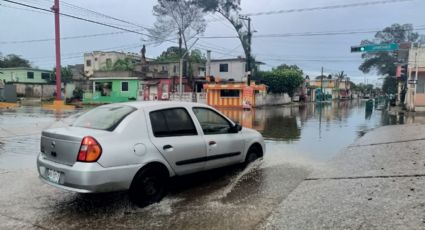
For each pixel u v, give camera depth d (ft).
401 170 19.90
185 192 17.98
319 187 17.52
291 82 155.63
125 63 187.73
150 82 140.15
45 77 190.19
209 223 13.82
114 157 14.66
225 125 20.84
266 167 23.41
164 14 160.76
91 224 13.94
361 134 44.86
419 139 32.76
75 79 177.17
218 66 160.04
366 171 20.47
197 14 163.22
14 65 241.96
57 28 100.58
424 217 12.40
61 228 13.57
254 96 126.52
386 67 228.02
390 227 11.85
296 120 68.18
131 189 15.38
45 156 16.11
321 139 39.99
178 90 140.67
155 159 16.06
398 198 14.69
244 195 17.31
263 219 13.99
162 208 15.66
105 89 151.23
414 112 89.92
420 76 95.30
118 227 13.61
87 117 17.29
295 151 31.32
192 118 18.67
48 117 66.74
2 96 122.11
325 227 12.37
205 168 18.85
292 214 13.89
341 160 25.32
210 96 127.54
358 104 171.01
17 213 15.17
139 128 16.03
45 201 16.69
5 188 18.75
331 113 91.86
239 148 21.09
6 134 41.78
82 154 14.29
